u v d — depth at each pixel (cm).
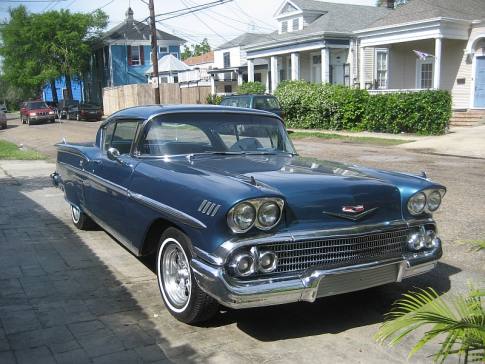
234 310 419
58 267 520
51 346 355
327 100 2122
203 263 346
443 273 507
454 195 853
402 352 355
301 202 353
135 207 439
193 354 348
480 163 1227
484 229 652
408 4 2358
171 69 4066
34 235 636
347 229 363
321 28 2816
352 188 373
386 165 1210
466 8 2209
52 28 4447
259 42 3139
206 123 491
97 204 541
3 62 4659
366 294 457
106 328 384
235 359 342
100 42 4703
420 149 1498
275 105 1952
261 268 338
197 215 354
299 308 427
